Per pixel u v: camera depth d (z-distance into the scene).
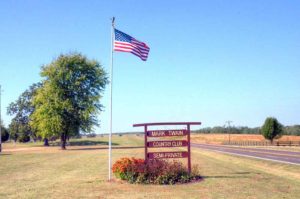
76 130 70.62
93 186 17.48
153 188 16.64
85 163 32.81
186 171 19.12
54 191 16.27
